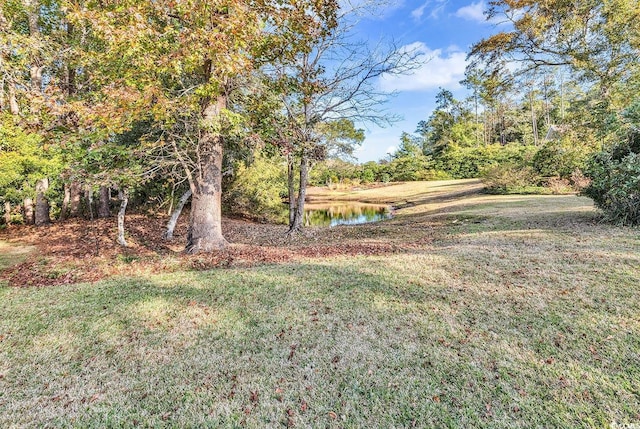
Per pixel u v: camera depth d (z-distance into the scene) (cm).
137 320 403
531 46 1588
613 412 233
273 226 1681
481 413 238
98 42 1033
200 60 604
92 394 268
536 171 1939
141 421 238
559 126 1770
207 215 884
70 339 358
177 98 678
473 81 2497
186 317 409
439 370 288
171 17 661
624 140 855
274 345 336
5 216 1441
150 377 289
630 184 750
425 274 540
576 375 272
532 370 282
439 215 1404
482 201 1662
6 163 799
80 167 794
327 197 3400
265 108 870
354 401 253
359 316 394
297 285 515
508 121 4775
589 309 379
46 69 1188
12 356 326
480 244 734
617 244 616
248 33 614
